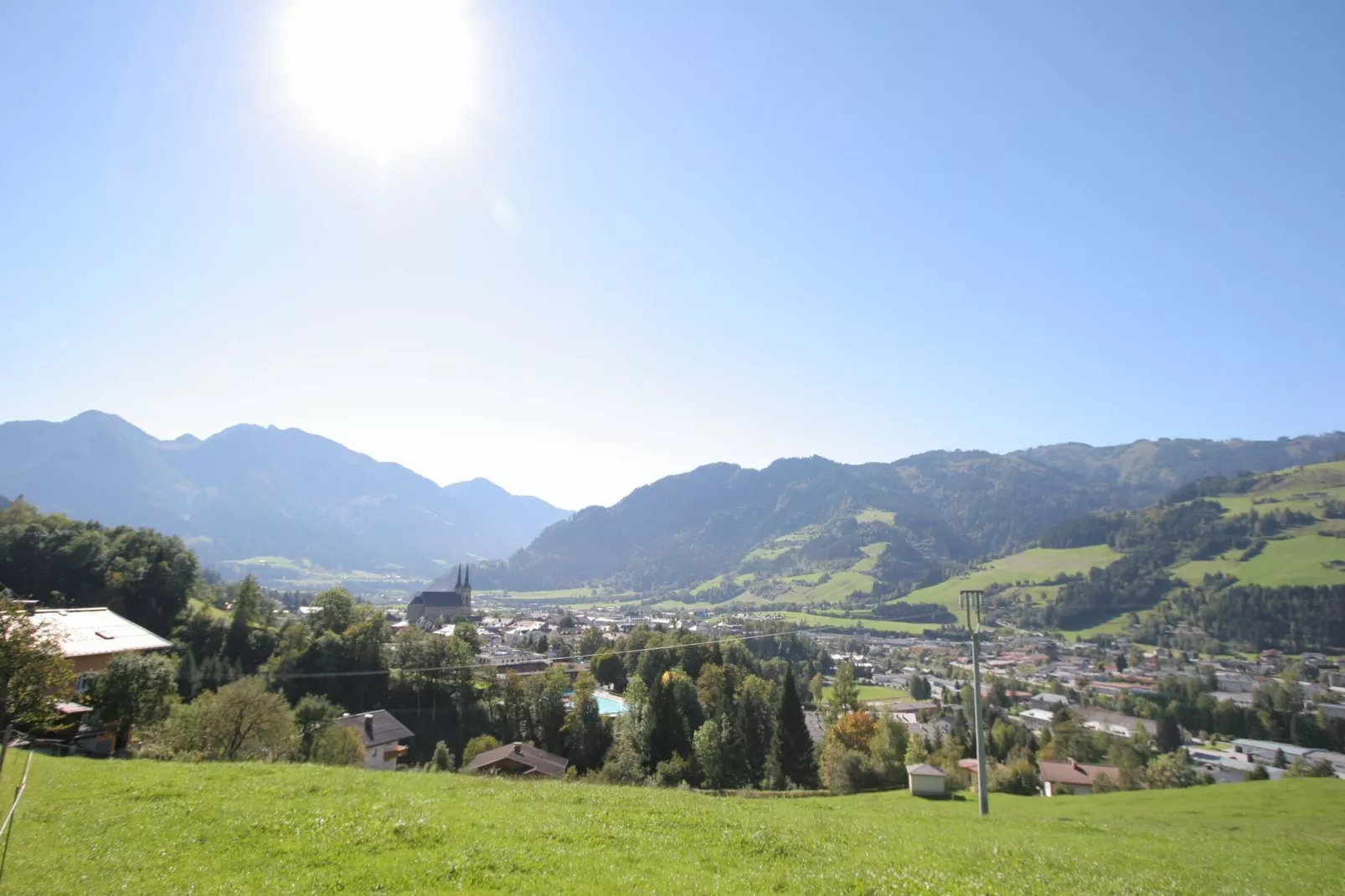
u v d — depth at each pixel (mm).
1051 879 19688
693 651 137875
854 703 118562
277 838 18062
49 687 28844
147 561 126750
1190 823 37688
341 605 143250
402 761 93500
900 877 18156
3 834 17000
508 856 17469
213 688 101750
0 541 116812
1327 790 45469
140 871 15180
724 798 33312
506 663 148750
